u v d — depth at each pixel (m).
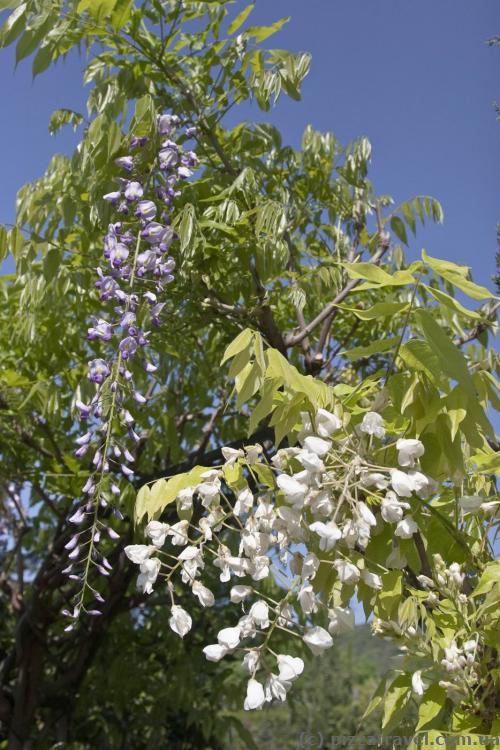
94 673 6.55
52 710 5.78
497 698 1.67
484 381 1.89
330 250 4.44
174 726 7.35
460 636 1.74
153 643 6.75
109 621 5.39
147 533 1.81
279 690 1.60
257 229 3.33
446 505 2.20
